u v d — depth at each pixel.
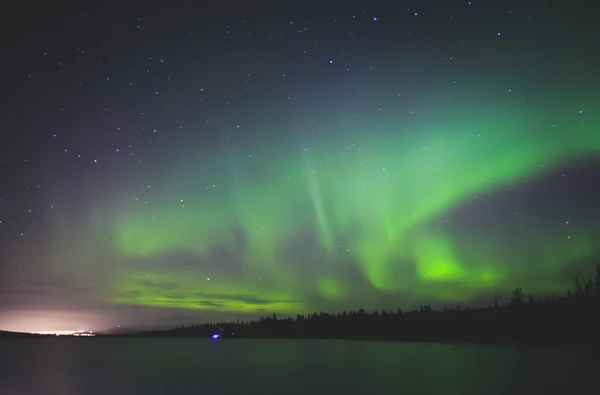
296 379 30.31
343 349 68.44
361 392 23.56
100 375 33.84
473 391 23.23
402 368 36.59
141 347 87.44
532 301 75.25
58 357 57.19
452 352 54.81
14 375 34.44
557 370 33.25
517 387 24.59
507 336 66.06
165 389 25.81
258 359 50.19
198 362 46.81
